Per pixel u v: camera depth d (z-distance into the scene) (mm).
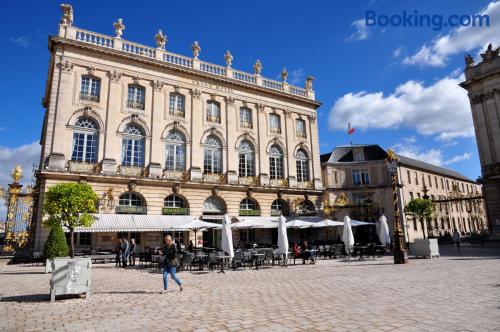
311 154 36250
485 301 7430
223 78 31312
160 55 28688
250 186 30531
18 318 7176
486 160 33938
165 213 26203
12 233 22938
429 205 37906
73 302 8906
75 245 23125
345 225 21375
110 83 26094
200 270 17203
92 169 24172
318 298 8570
